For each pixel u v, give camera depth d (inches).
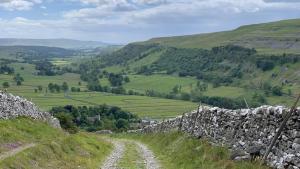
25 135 1581.0
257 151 971.3
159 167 1330.0
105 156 1635.1
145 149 1985.7
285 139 855.1
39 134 1756.9
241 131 1123.3
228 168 994.7
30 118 2011.6
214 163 1099.9
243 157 995.9
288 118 839.1
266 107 991.0
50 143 1333.7
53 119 2669.8
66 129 3425.2
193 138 1544.0
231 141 1176.2
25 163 1032.2
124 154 1742.1
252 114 1063.0
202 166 1141.1
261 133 986.7
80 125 6727.4
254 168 905.5
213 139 1352.1
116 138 3267.7
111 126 6560.0
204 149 1288.1
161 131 2393.0
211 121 1409.9
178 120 2021.4
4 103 1745.8
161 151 1760.6
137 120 7455.7
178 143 1651.1
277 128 904.3
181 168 1235.2
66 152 1385.3
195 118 1644.9
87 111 7608.3
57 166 1134.4
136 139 2908.5
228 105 7308.1
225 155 1120.2
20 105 1977.1
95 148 1717.5
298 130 818.8
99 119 7042.3
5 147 1231.5
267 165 888.9
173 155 1494.8
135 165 1381.6
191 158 1288.1
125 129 5738.2
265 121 974.4
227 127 1245.7
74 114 7135.8
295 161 798.5
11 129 1558.8
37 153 1173.7
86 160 1357.0
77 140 1660.9
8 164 957.8
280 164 840.9
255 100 7106.3
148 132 2935.5
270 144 890.1
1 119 1665.8
